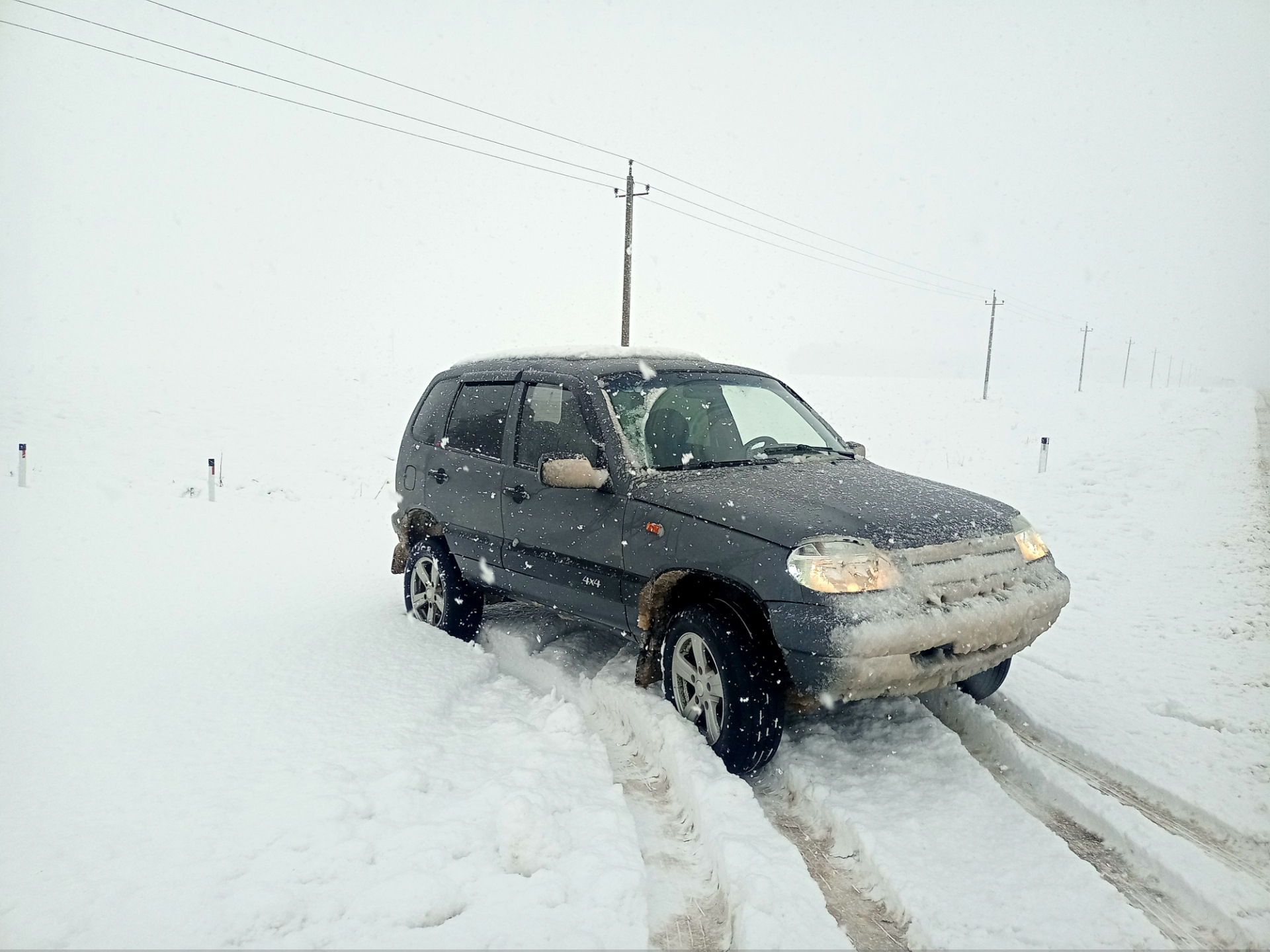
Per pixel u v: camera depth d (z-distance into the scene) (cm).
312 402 2475
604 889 276
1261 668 514
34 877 280
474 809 327
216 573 812
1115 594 695
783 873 282
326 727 409
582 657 522
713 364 539
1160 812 350
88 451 1652
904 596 345
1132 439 2088
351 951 243
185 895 269
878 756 386
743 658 359
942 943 255
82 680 480
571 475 415
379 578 792
